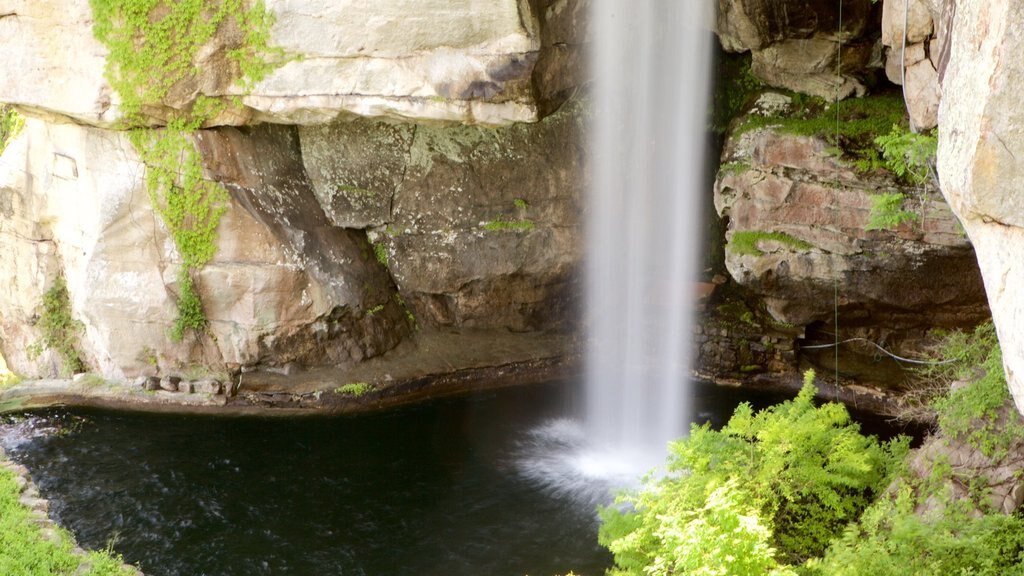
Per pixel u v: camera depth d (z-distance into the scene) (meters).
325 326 17.27
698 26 17.19
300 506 13.34
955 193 5.80
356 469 14.52
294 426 16.09
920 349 17.06
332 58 14.38
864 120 16.33
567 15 14.41
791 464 9.96
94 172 16.44
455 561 11.96
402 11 13.59
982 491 9.12
